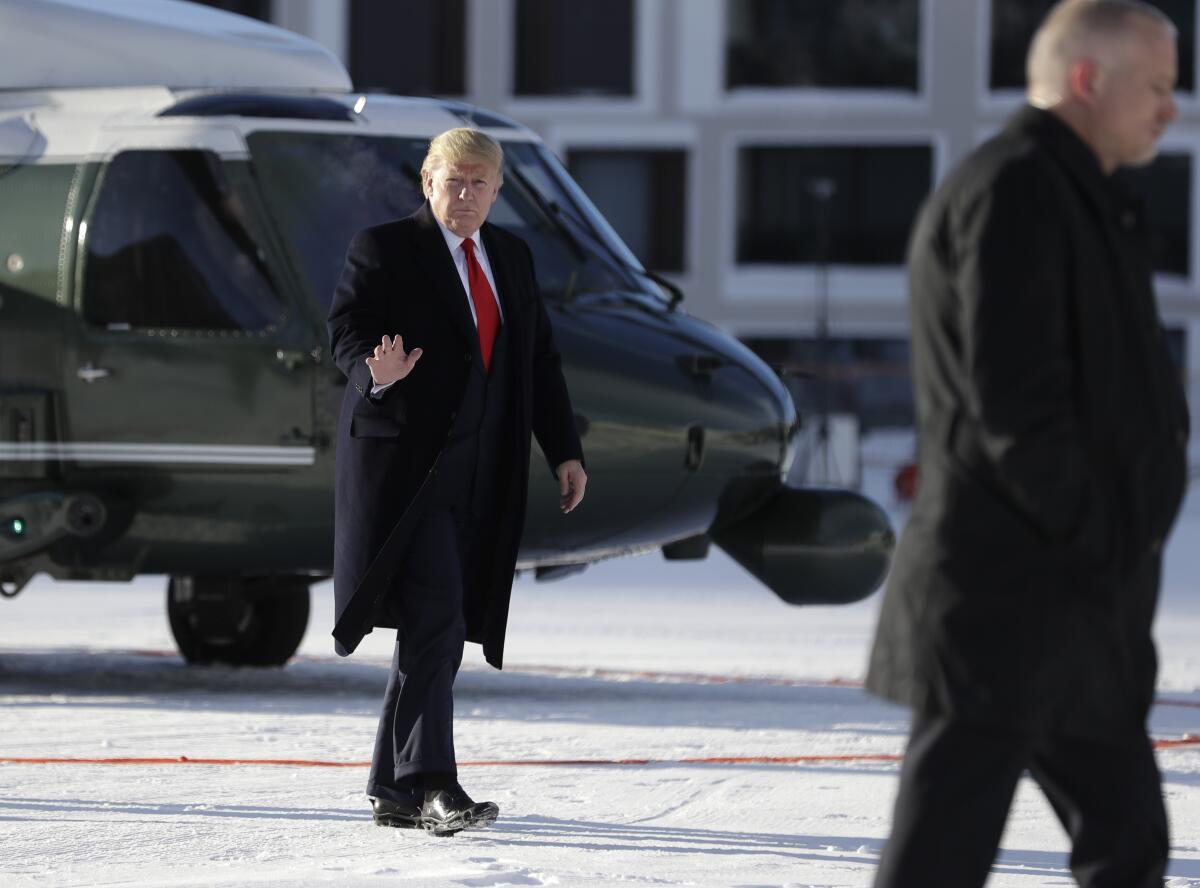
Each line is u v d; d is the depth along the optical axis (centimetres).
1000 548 1099
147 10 3152
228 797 1938
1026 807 1959
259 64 3111
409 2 13012
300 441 2767
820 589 3003
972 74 13238
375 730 2466
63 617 4397
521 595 5175
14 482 2855
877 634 1152
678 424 2831
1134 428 1110
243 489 2792
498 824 1794
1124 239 1127
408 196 2870
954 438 1113
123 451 2816
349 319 1717
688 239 13362
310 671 3272
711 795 1983
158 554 2855
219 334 2798
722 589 5422
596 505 2791
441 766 1722
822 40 13462
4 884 1520
